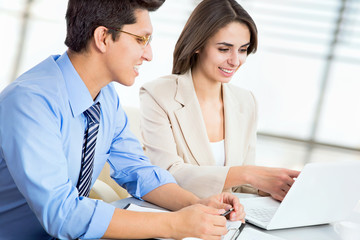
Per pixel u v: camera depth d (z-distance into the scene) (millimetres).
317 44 6609
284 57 6707
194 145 2004
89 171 1397
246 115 2186
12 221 1303
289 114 6715
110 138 1573
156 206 1559
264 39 6734
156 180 1578
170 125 2016
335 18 6535
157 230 1210
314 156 6133
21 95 1162
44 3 6922
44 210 1146
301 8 6633
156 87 2068
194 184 1777
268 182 1694
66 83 1293
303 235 1423
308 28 6625
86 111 1361
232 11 1926
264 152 6074
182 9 6703
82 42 1270
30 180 1128
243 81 6773
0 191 1256
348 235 1471
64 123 1274
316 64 6629
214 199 1464
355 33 6477
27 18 6934
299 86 6688
